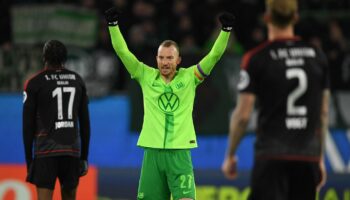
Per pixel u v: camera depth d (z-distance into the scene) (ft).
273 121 61.00
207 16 154.40
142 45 142.41
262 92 61.31
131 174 124.57
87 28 133.90
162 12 155.74
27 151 80.23
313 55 61.67
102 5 150.51
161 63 80.94
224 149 126.41
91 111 128.98
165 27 152.66
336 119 130.00
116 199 123.34
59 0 152.25
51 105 80.48
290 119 60.75
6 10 144.97
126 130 128.06
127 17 149.38
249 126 127.54
